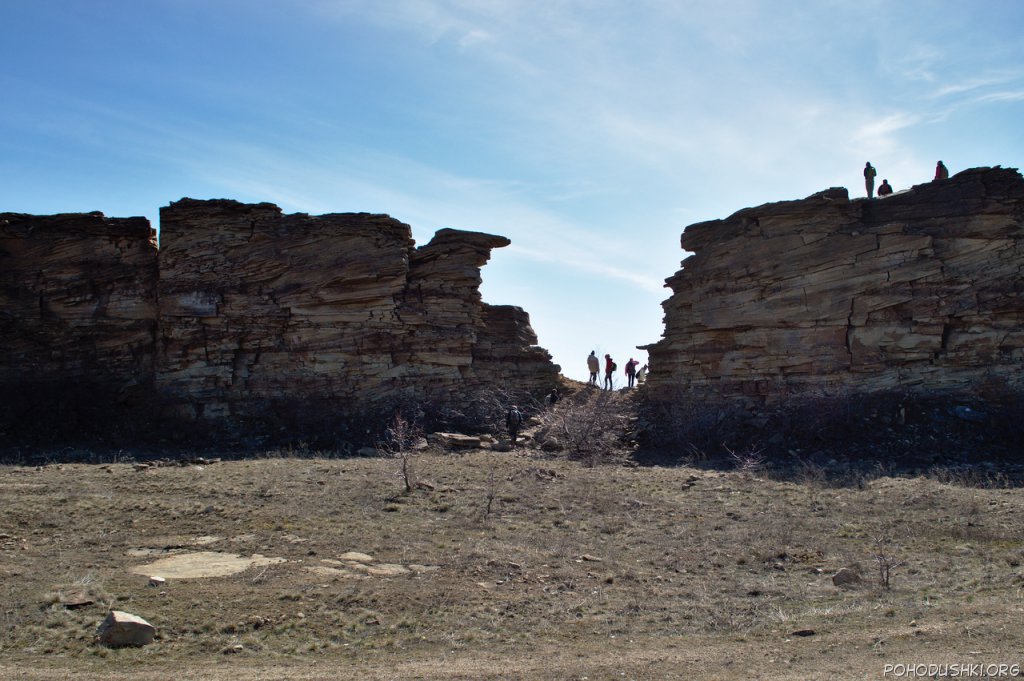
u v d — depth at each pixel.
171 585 12.06
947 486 21.05
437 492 19.59
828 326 30.72
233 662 9.52
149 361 34.50
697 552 15.23
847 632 10.16
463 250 35.84
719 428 30.48
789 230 31.73
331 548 14.55
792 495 20.09
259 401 33.47
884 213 31.17
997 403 28.53
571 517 17.84
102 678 8.77
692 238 33.84
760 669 8.75
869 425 28.33
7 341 34.03
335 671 9.10
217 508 17.06
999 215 29.81
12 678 8.69
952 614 10.64
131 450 29.27
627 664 9.13
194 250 34.28
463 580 13.07
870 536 16.23
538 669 9.02
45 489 18.81
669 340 34.00
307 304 34.22
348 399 33.66
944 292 29.80
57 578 12.16
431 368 34.59
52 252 35.00
